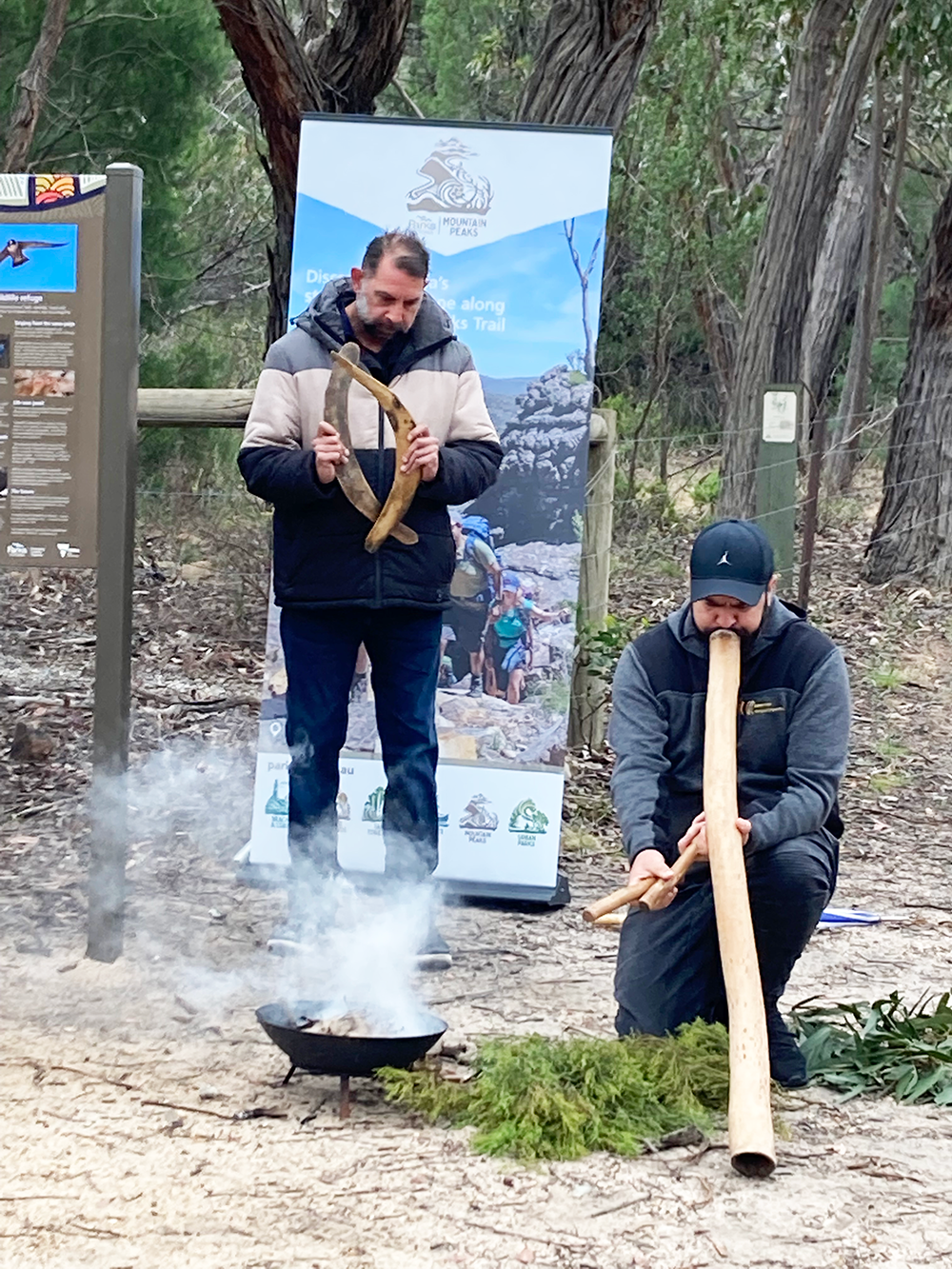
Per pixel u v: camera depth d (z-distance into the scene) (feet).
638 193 64.59
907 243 89.40
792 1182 11.64
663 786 14.32
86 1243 10.27
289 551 16.78
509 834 20.48
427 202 20.77
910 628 40.16
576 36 27.25
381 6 27.17
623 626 26.89
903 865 23.11
